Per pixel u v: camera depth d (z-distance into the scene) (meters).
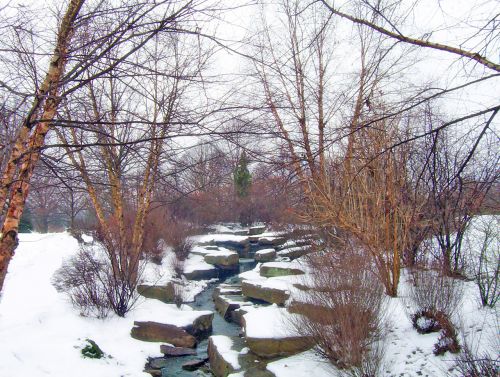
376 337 6.03
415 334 6.38
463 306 6.81
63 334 8.21
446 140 4.73
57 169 3.94
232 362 7.12
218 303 12.18
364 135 6.25
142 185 7.23
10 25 3.32
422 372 5.37
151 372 7.44
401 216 7.57
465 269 7.51
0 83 2.91
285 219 11.32
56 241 18.33
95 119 3.94
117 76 3.38
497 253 7.30
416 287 6.86
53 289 11.09
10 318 9.27
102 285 10.27
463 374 4.70
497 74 2.63
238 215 23.22
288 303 8.73
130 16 3.27
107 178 4.81
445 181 3.86
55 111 3.48
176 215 19.70
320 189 7.19
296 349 7.00
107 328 9.08
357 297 5.99
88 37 3.47
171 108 3.68
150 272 13.88
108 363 7.37
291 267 12.01
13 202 3.37
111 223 12.75
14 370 6.31
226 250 19.48
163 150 3.69
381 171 7.53
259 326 7.74
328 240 8.64
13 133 3.34
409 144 5.16
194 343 8.94
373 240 7.59
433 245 7.93
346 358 5.68
